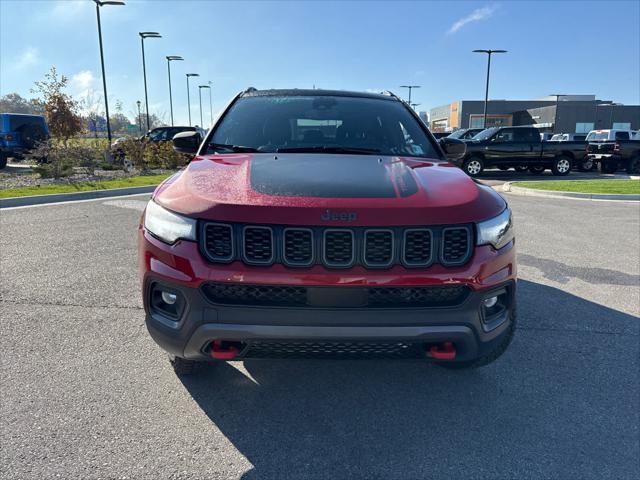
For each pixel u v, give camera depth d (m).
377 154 3.04
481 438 2.34
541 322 3.76
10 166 20.14
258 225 2.07
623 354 3.23
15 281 4.45
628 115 55.12
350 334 2.07
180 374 2.81
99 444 2.22
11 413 2.44
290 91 3.78
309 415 2.51
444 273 2.12
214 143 3.15
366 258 2.08
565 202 10.62
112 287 4.32
